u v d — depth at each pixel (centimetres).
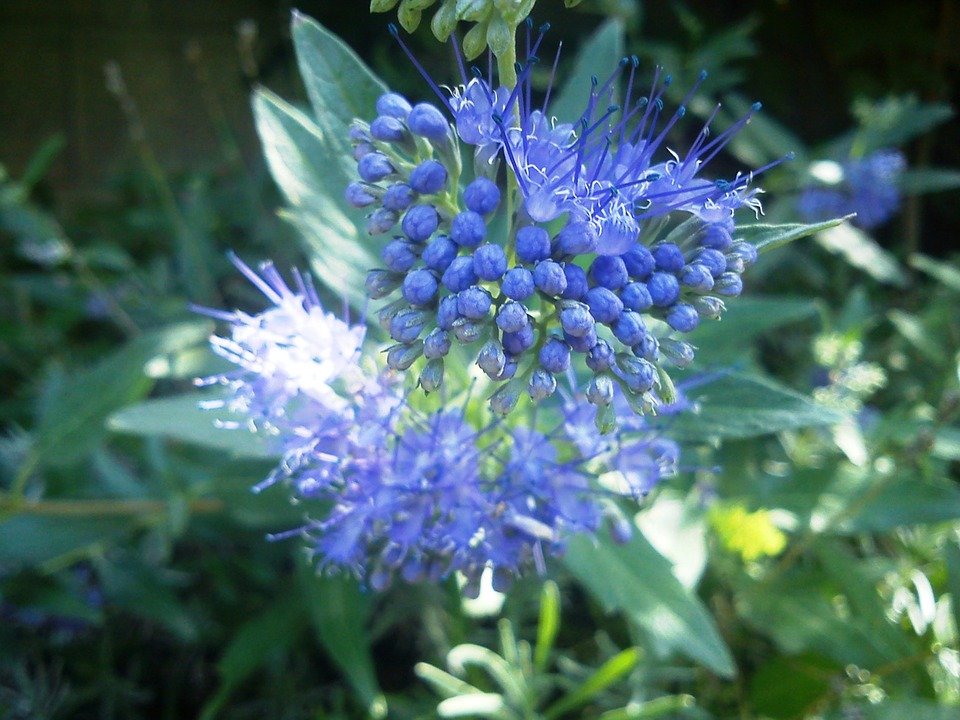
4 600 13
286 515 12
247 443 10
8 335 18
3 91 26
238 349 8
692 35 19
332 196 9
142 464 16
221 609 15
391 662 15
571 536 9
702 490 12
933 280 20
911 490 11
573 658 14
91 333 20
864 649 11
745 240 8
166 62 27
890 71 24
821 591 12
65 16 27
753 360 14
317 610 12
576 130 8
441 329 7
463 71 7
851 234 16
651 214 7
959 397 11
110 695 14
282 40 26
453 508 8
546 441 8
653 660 12
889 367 17
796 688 12
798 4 24
